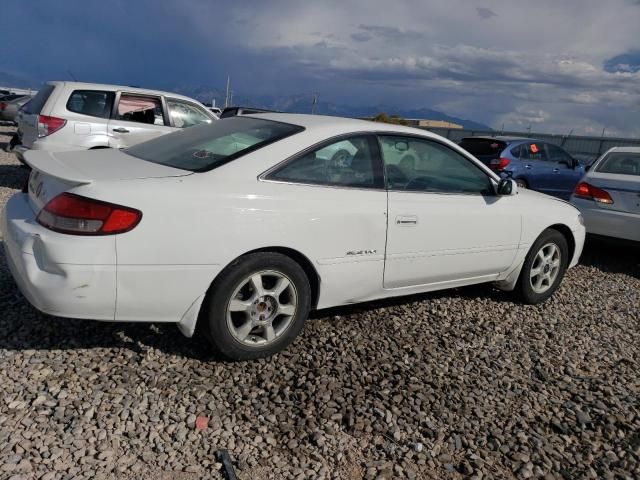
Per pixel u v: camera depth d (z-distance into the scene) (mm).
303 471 2541
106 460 2475
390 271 3941
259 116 4121
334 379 3352
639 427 3178
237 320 3428
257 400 3074
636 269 7102
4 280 4355
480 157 11438
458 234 4266
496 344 4137
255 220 3238
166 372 3258
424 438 2883
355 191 3721
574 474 2721
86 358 3324
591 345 4340
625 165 7090
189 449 2619
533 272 5031
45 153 3689
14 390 2928
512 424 3090
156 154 3738
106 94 8297
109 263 2900
